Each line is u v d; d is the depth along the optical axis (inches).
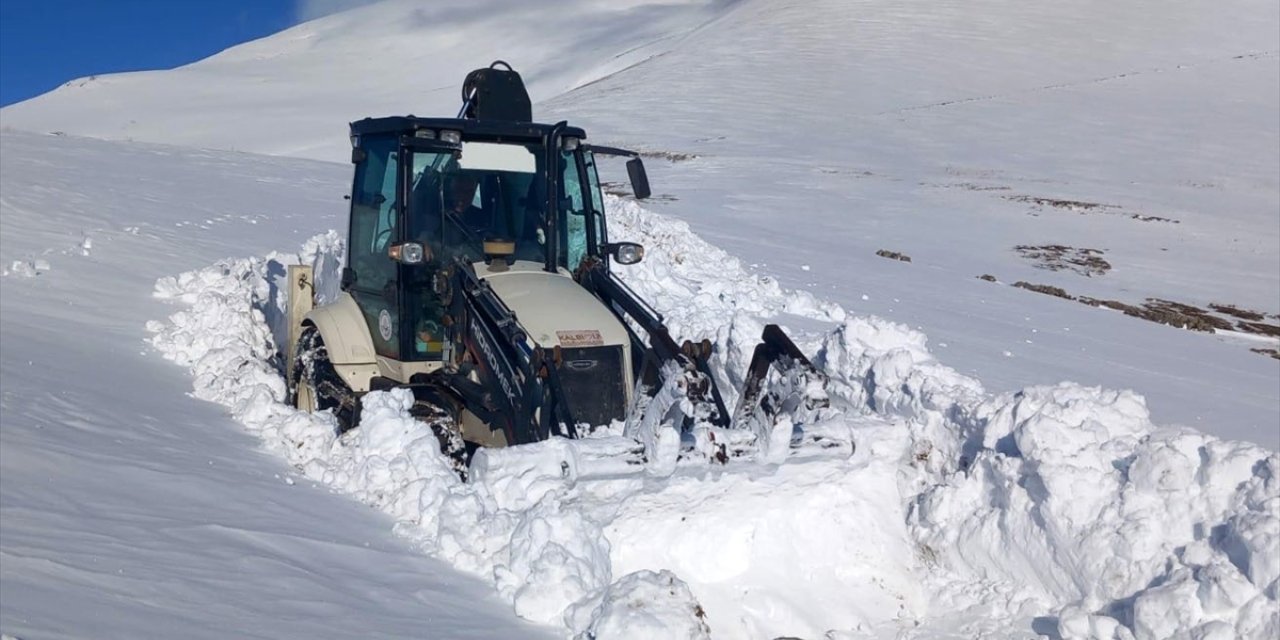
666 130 2709.2
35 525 213.8
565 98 3555.6
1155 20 4178.2
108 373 366.3
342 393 358.0
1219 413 596.4
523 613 220.2
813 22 4311.0
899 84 3373.5
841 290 879.7
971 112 2947.8
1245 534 215.3
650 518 250.2
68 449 268.4
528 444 274.7
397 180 343.3
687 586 224.4
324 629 192.5
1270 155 2472.9
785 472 262.7
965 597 251.4
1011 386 565.3
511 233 354.3
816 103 3102.9
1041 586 245.1
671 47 5014.8
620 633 200.4
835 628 240.8
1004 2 4490.7
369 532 256.7
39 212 645.3
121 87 6624.0
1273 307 1253.1
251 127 5118.1
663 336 292.4
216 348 405.4
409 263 331.3
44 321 423.2
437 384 328.2
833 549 257.1
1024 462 255.4
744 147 2411.4
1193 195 2057.1
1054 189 2021.4
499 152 355.9
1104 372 679.7
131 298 487.8
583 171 359.9
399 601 215.3
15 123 5861.2
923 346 378.9
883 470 274.2
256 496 267.0
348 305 377.7
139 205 746.2
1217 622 207.8
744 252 1061.8
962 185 1995.6
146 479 260.7
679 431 265.7
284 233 733.9
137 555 209.9
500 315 305.3
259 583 209.2
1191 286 1341.0
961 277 1131.3
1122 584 230.7
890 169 2164.1
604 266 343.9
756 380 294.2
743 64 3710.6
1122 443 255.9
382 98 6023.6
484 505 257.1
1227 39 3890.3
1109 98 3127.5
